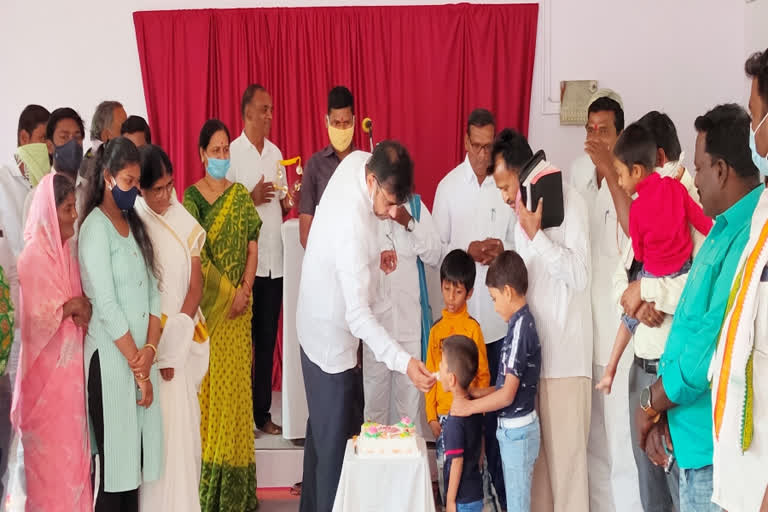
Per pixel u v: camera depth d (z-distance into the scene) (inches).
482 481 137.5
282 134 217.3
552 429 132.7
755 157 78.6
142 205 126.6
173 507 125.6
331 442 128.6
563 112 213.3
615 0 211.9
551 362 132.0
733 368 76.2
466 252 150.0
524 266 128.1
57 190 114.0
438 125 214.7
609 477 145.7
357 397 131.4
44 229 114.0
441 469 144.2
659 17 212.2
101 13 216.7
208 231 151.4
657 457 95.5
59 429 114.7
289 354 164.4
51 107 218.8
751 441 75.9
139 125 161.8
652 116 120.0
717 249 85.3
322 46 213.6
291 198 182.4
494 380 153.4
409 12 212.4
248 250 155.6
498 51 212.5
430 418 144.9
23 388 115.0
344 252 121.8
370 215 123.6
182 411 127.3
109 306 116.5
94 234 117.3
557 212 127.6
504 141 130.0
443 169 215.9
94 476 126.7
